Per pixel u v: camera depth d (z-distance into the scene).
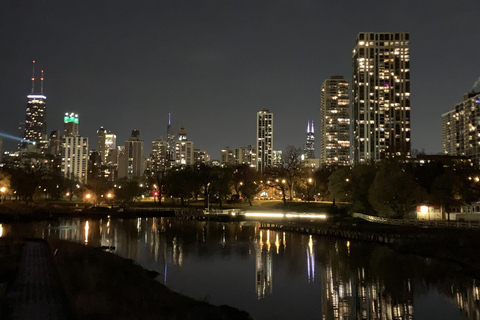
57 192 179.62
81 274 32.19
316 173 154.50
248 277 46.62
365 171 102.81
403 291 41.00
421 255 60.91
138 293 29.50
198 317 24.80
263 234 88.81
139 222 115.81
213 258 58.44
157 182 185.12
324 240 78.81
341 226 86.12
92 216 128.50
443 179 84.38
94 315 21.89
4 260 39.12
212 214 130.88
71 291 26.83
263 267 52.38
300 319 32.53
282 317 32.91
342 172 115.06
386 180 86.12
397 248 65.94
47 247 51.03
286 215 126.88
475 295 39.66
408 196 84.50
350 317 33.28
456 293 40.25
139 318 22.16
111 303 24.66
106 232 88.56
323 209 132.00
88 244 66.31
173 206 161.25
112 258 45.84
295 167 149.12
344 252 64.31
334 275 47.88
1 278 32.25
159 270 49.06
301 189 156.62
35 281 31.56
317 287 42.47
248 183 159.88
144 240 76.62
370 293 40.38
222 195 155.00
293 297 38.69
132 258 56.28
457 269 50.66
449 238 63.69
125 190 170.62
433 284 43.41
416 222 80.25
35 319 22.27
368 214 100.00
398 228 75.31
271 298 38.22
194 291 39.78
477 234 64.81
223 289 41.09
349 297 38.88
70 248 48.41
